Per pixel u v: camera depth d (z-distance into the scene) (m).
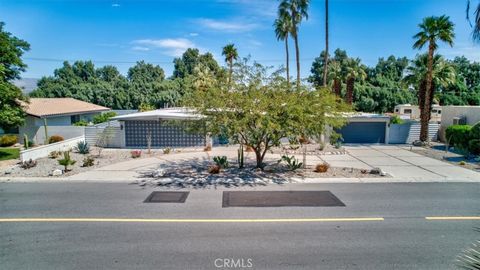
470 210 8.99
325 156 18.23
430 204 9.52
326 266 5.81
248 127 12.23
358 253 6.33
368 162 16.39
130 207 9.16
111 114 31.70
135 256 6.17
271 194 10.50
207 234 7.23
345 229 7.56
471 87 53.22
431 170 14.39
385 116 24.33
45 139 23.42
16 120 17.62
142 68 77.81
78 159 17.03
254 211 8.81
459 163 15.99
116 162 16.16
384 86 52.62
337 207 9.19
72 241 6.88
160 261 5.97
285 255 6.22
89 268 5.73
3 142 22.70
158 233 7.29
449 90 46.78
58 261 5.99
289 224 7.86
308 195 10.40
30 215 8.52
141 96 54.81
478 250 6.43
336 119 12.96
